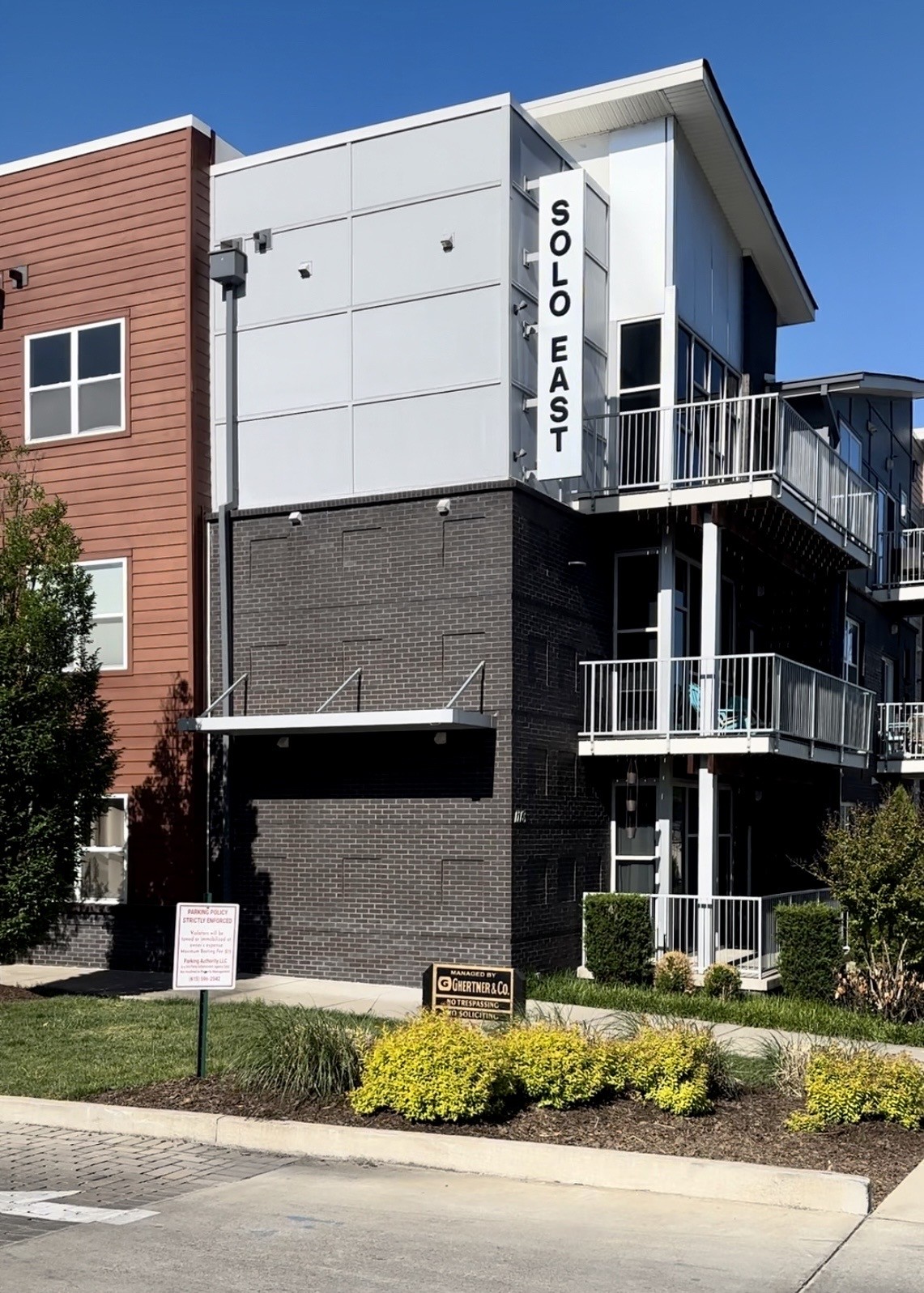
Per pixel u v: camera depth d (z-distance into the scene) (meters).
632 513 17.59
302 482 17.33
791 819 22.50
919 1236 7.03
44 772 14.54
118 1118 9.34
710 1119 9.07
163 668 17.52
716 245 20.88
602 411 18.41
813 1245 6.88
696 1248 6.82
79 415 18.39
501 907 15.49
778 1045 10.93
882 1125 9.03
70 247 18.66
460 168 16.69
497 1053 9.20
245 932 17.00
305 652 16.95
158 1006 13.95
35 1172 8.27
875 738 24.06
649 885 17.83
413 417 16.70
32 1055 11.23
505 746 15.63
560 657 16.94
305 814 16.75
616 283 18.75
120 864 17.67
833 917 15.31
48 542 15.19
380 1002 14.63
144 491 17.86
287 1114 9.22
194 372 17.70
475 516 16.08
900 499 28.88
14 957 14.92
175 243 17.89
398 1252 6.68
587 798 17.55
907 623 29.33
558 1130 8.76
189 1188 7.89
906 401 29.55
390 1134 8.59
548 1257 6.64
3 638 14.31
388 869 16.17
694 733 16.92
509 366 16.20
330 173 17.47
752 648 21.69
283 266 17.69
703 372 20.00
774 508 17.59
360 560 16.72
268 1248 6.70
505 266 16.31
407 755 16.17
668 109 18.48
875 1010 14.85
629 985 15.86
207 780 17.38
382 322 17.00
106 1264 6.43
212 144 18.36
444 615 16.14
